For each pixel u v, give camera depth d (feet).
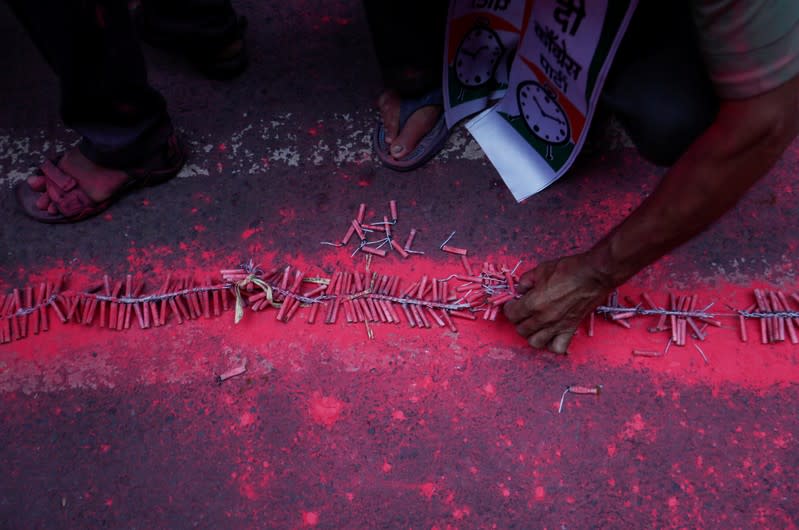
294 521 7.48
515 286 8.36
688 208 5.34
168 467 7.79
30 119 10.30
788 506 7.45
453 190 9.51
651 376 8.13
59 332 8.60
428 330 8.48
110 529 7.51
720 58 4.48
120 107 8.11
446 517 7.47
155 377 8.29
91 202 9.15
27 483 7.76
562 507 7.49
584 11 7.14
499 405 8.00
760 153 4.79
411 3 8.03
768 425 7.85
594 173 9.48
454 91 9.30
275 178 9.74
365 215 9.38
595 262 6.49
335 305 8.56
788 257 8.83
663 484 7.57
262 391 8.17
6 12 11.26
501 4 8.37
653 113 6.91
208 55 10.13
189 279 8.84
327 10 11.39
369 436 7.88
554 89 8.32
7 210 9.52
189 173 9.80
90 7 6.65
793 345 8.28
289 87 10.58
